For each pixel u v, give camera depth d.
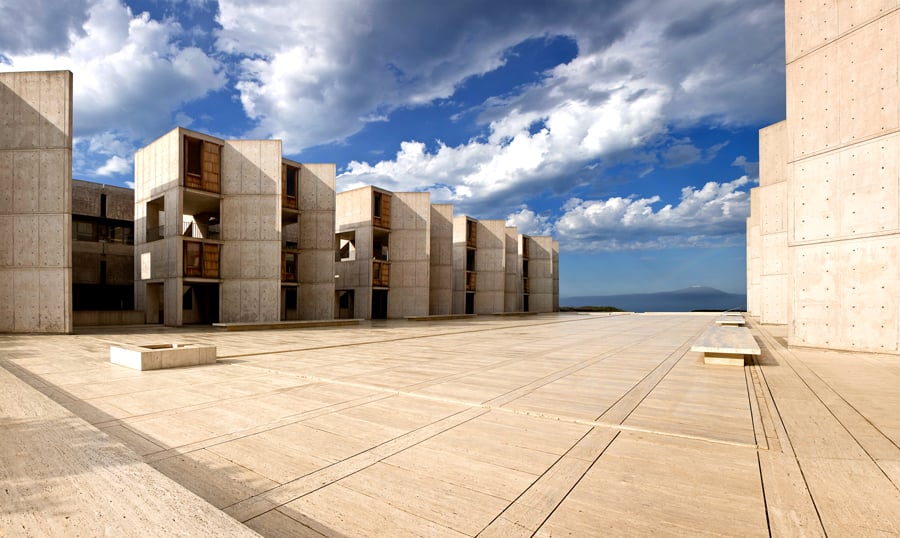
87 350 13.45
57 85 19.95
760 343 15.03
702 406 6.55
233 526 2.60
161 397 7.16
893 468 4.16
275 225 27.25
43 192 19.77
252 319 26.88
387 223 37.84
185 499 2.93
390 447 4.80
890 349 11.27
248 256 27.03
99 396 7.23
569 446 4.83
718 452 4.64
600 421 5.75
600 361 11.35
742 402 6.81
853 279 11.97
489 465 4.30
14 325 19.55
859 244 11.85
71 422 4.71
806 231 12.98
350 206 37.16
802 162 13.09
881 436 5.10
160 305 29.05
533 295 58.47
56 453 3.76
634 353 13.07
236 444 4.91
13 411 5.15
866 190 11.74
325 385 8.12
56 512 2.72
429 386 8.02
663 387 7.96
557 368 10.16
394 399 7.02
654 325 27.42
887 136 11.37
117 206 36.19
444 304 41.72
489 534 3.06
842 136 12.22
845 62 12.20
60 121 19.84
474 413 6.19
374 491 3.74
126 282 35.41
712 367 10.27
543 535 3.04
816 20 12.84
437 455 4.57
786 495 3.62
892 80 11.30
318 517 3.30
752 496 3.61
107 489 3.06
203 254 25.75
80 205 34.19
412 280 38.19
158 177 26.44
